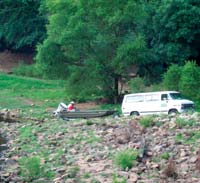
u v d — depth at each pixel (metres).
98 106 54.31
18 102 57.50
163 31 60.78
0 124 35.38
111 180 19.66
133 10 54.06
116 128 29.02
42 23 80.50
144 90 55.03
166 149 23.27
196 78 52.94
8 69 79.00
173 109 45.44
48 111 48.59
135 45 53.81
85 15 54.75
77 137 27.47
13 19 81.00
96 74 55.25
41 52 55.44
